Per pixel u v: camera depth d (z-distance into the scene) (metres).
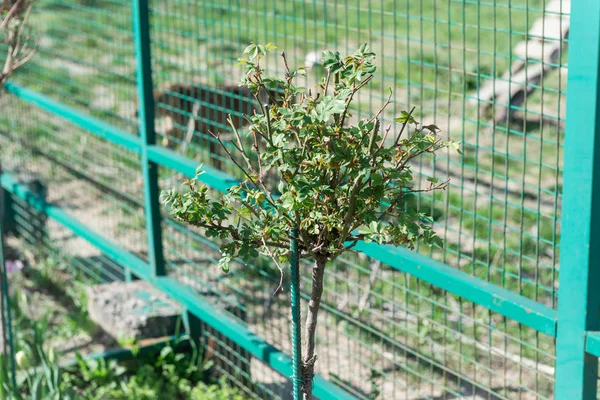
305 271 5.14
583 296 2.69
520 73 7.97
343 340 4.70
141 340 4.92
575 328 2.73
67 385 4.32
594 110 2.55
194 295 4.77
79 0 10.63
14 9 4.09
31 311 5.63
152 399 4.57
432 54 9.34
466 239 5.86
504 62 8.74
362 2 10.77
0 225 4.00
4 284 4.06
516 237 5.87
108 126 5.32
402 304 4.94
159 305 5.06
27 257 6.62
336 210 2.07
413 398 4.23
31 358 4.64
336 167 2.01
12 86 6.54
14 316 5.23
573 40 2.56
